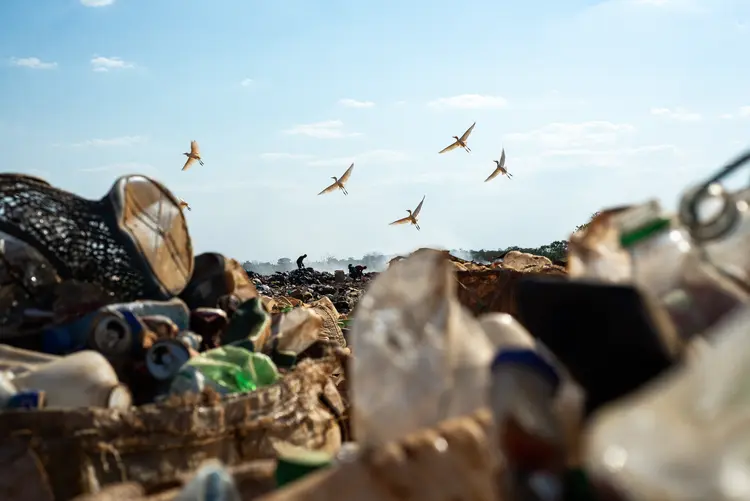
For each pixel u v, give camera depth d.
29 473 4.18
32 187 5.89
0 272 5.59
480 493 2.69
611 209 3.13
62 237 5.91
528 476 2.37
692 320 2.60
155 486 4.36
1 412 4.24
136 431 4.49
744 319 2.20
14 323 5.57
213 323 6.25
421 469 2.65
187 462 4.59
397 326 2.98
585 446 2.33
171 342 5.42
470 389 2.94
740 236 2.81
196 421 4.65
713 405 2.08
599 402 2.37
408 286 3.03
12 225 5.71
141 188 6.31
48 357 5.10
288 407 5.21
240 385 5.38
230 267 6.99
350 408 6.05
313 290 24.94
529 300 2.59
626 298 2.41
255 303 6.54
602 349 2.39
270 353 6.39
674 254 2.73
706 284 2.67
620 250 2.89
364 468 2.63
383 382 2.93
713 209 2.78
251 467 3.75
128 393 4.91
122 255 6.09
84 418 4.36
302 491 2.61
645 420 2.17
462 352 3.00
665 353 2.33
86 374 4.77
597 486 2.16
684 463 2.04
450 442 2.72
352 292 23.84
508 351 2.49
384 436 2.89
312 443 5.32
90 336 5.45
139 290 6.15
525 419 2.38
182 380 5.15
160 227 6.36
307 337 6.64
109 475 4.38
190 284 6.86
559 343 2.48
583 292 2.47
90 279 5.98
